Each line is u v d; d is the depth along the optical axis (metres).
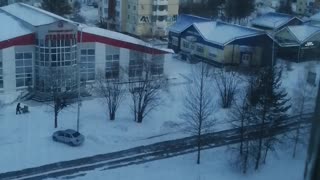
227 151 25.23
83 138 25.31
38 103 31.17
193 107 29.22
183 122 28.84
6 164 22.45
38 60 32.50
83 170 22.55
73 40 32.62
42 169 22.31
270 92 23.95
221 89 34.25
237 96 32.34
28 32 32.59
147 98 29.12
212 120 28.09
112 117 28.58
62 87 31.80
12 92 32.53
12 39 31.81
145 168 23.23
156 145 25.95
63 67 32.09
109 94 28.53
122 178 22.06
